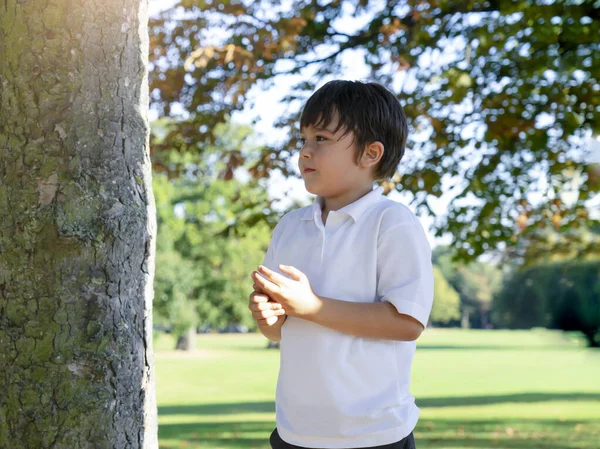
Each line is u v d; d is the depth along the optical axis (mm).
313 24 7004
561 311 46031
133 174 1911
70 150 1818
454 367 27109
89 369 1809
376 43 6898
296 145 6871
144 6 1993
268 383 22594
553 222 7500
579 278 43688
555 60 6414
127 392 1868
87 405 1804
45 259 1797
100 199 1835
